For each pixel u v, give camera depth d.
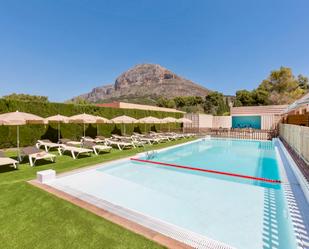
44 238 3.05
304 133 8.14
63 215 3.78
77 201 4.46
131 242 2.97
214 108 55.94
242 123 30.64
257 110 29.34
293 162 8.03
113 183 6.41
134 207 4.73
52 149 11.78
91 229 3.31
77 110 14.92
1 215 3.73
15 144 11.63
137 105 25.70
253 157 11.71
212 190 5.98
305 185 5.25
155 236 3.16
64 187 5.41
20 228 3.31
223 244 3.08
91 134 15.81
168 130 23.67
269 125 27.28
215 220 4.14
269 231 3.69
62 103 14.01
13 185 5.38
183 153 12.98
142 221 3.64
